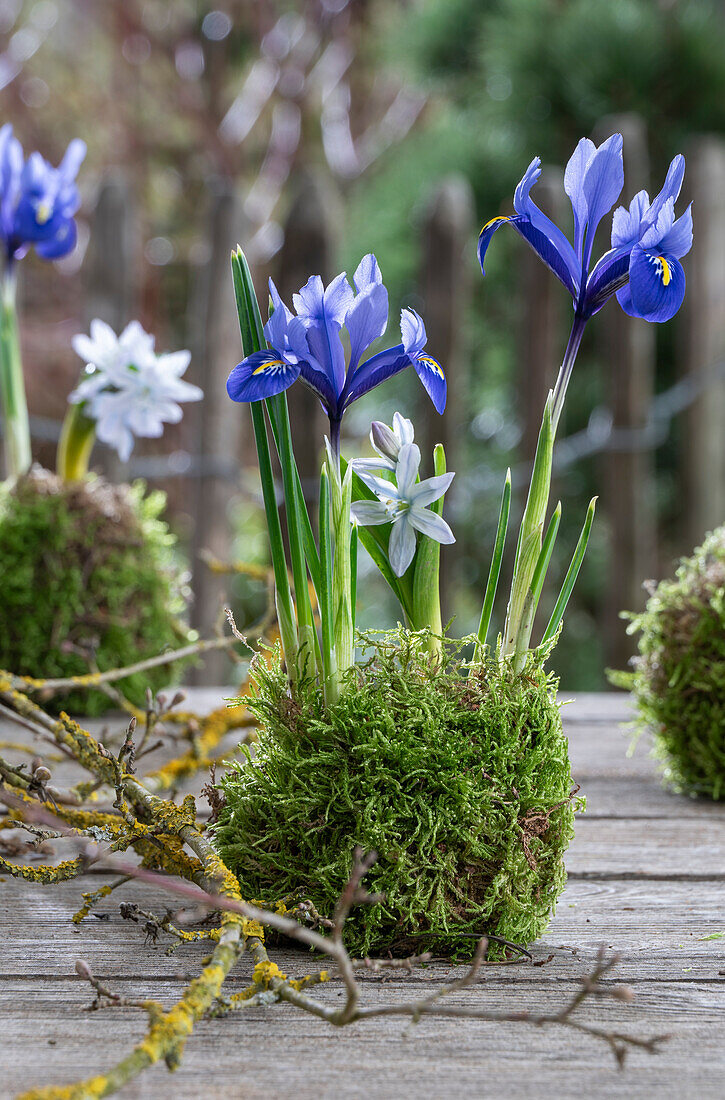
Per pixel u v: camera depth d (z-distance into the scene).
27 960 0.80
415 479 0.80
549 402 0.80
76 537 1.20
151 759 1.10
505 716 0.80
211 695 1.47
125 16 4.67
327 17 4.82
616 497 2.06
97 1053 0.73
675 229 0.76
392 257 2.70
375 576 2.75
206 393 2.00
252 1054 0.73
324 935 0.79
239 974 0.78
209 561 1.14
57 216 1.28
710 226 2.06
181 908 0.86
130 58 4.74
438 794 0.79
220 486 2.03
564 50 2.61
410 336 0.78
